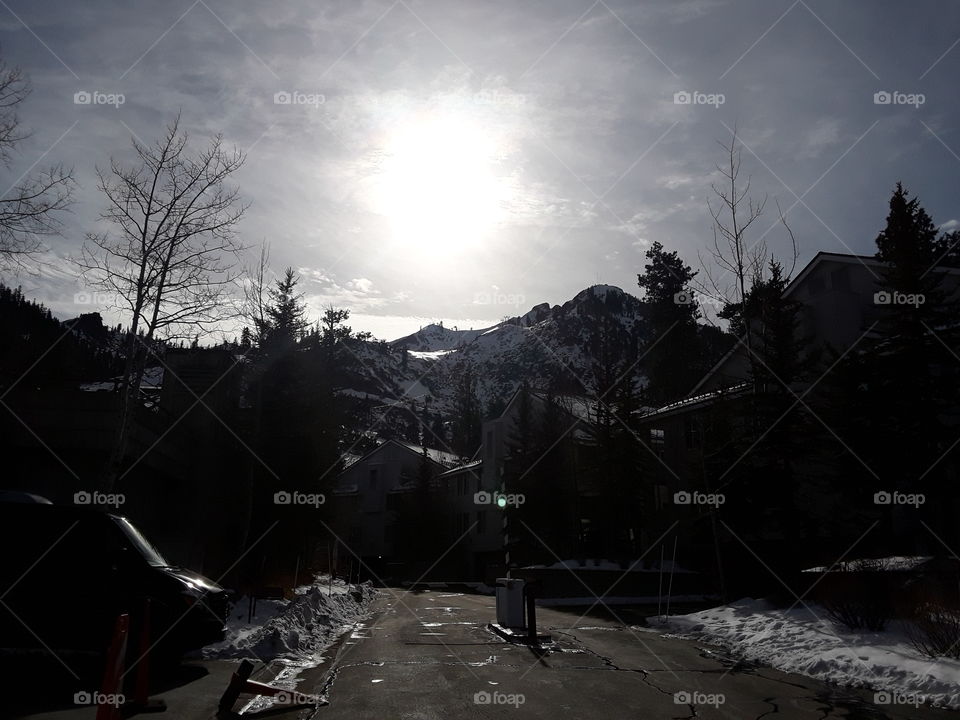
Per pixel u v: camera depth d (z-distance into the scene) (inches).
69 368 816.9
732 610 740.0
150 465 785.6
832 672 440.1
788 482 860.6
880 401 789.9
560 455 1644.9
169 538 908.6
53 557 421.4
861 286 1127.0
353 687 384.5
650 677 435.2
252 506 1034.1
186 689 361.4
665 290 2294.5
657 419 1409.9
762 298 887.7
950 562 576.1
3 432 677.3
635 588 1229.1
